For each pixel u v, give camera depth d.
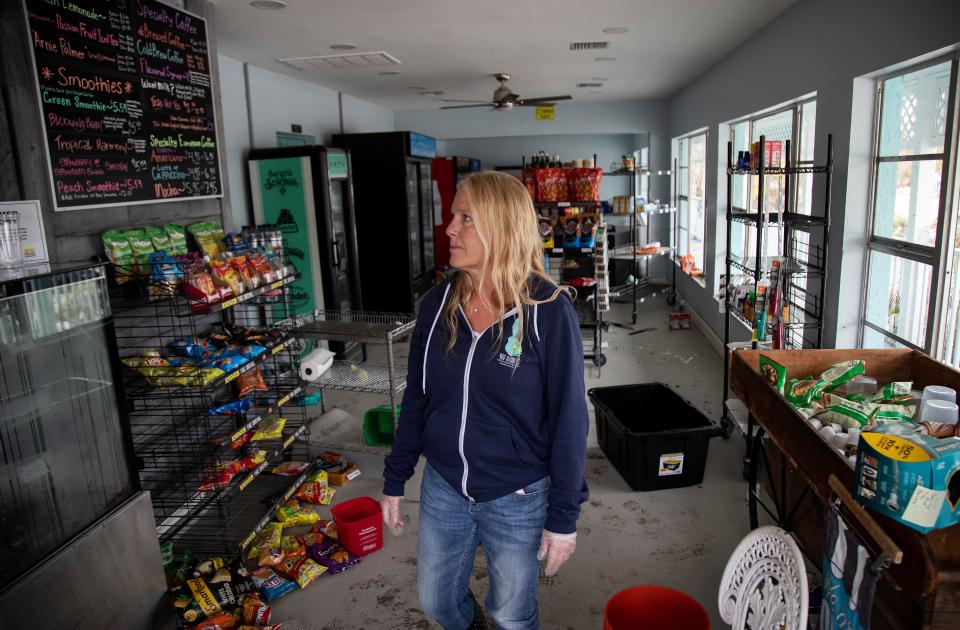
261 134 5.44
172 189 3.23
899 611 1.41
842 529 1.51
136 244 2.75
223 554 2.52
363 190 6.60
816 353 2.64
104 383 1.78
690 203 7.92
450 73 6.11
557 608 2.32
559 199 5.48
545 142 11.48
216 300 2.59
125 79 2.88
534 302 1.51
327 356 3.36
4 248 1.76
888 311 3.22
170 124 3.21
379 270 6.73
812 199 3.74
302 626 2.26
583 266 5.37
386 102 8.22
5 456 1.47
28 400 1.54
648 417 3.74
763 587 1.59
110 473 1.80
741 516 2.91
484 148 11.70
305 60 5.14
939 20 2.48
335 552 2.64
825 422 2.23
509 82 6.84
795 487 2.23
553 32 4.48
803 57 3.82
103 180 2.74
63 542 1.63
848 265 3.37
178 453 2.71
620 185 11.35
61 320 1.63
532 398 1.54
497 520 1.59
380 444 3.55
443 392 1.59
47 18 2.44
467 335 1.57
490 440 1.54
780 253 4.34
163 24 3.15
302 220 5.13
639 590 1.92
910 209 2.97
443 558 1.69
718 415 4.18
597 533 2.80
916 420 2.13
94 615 1.70
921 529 1.27
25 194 2.36
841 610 1.49
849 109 3.25
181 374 2.45
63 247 2.54
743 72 5.04
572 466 1.51
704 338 6.27
